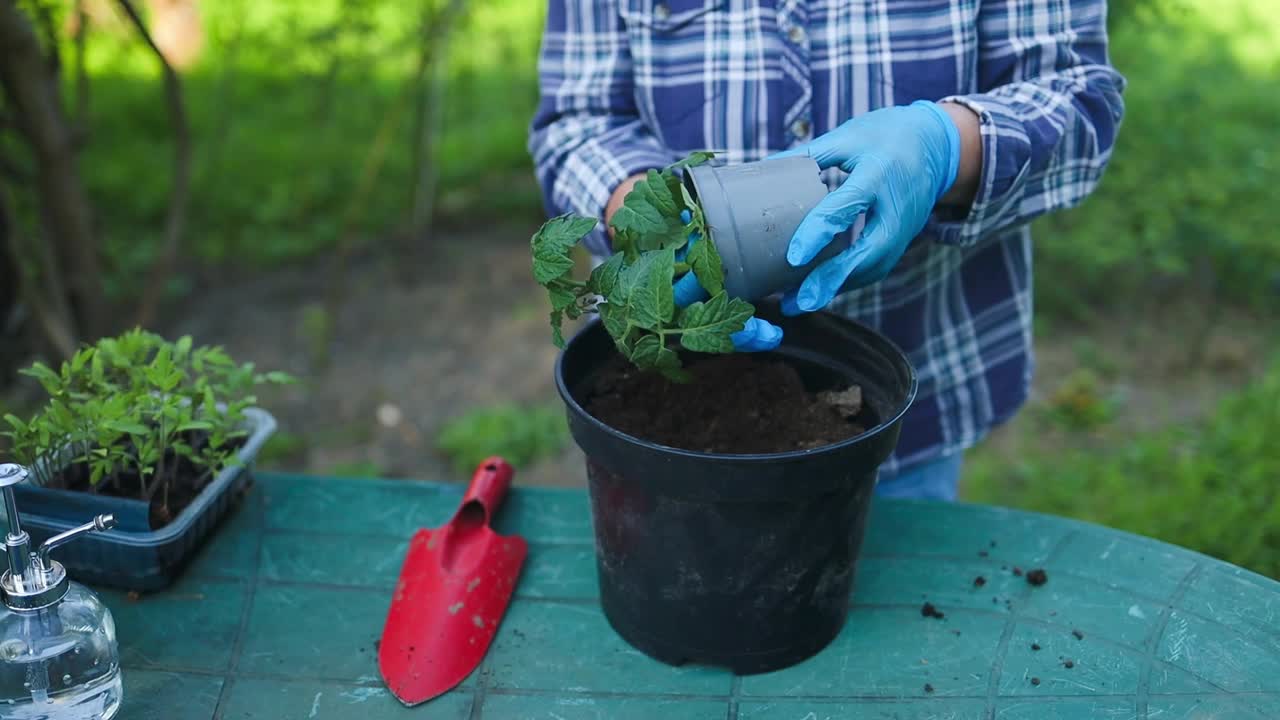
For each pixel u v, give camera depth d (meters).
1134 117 3.43
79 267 2.39
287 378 1.32
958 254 1.36
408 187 4.39
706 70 1.28
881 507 1.33
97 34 2.78
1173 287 3.75
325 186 4.30
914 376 1.05
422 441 3.05
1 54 2.09
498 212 4.38
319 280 3.88
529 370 3.35
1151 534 2.24
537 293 3.81
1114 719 1.01
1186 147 3.41
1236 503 2.24
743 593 1.03
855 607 1.17
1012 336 1.43
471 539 1.23
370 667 1.10
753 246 0.97
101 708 0.99
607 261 1.00
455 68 4.77
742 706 1.04
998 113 1.11
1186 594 1.15
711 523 1.00
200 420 1.24
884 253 1.03
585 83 1.35
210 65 4.85
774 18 1.25
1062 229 3.39
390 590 1.20
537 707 1.04
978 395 1.44
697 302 0.96
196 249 3.98
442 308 3.71
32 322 2.36
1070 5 1.23
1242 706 1.01
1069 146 1.19
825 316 1.18
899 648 1.11
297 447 2.98
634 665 1.10
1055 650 1.09
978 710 1.03
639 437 1.09
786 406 1.14
